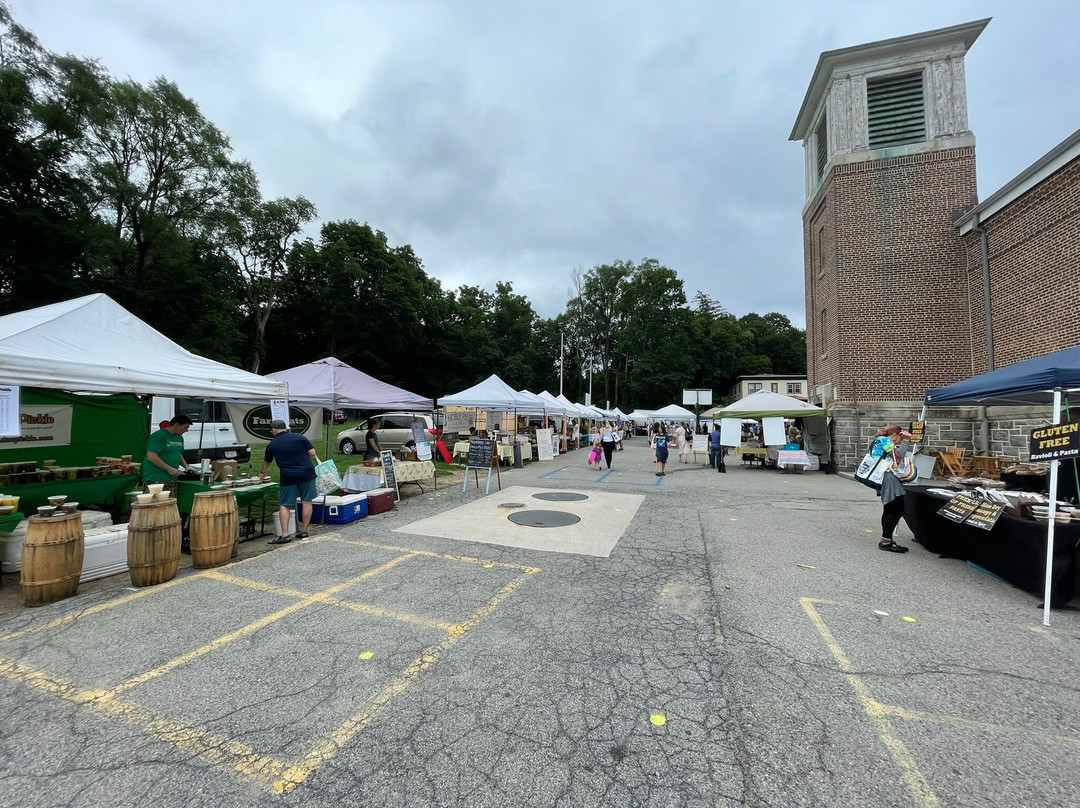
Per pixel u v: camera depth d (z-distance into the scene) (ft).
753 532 22.08
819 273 59.00
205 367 20.98
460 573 15.93
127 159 74.54
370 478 27.68
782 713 8.61
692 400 77.05
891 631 11.94
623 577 15.74
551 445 58.65
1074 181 33.40
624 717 8.43
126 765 7.14
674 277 164.25
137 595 13.75
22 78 57.88
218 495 16.56
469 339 154.71
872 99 50.19
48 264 59.31
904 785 6.90
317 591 14.23
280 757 7.34
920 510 19.31
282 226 119.44
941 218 47.16
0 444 20.40
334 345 132.05
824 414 49.21
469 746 7.62
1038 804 6.55
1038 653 10.87
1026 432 38.19
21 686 9.20
